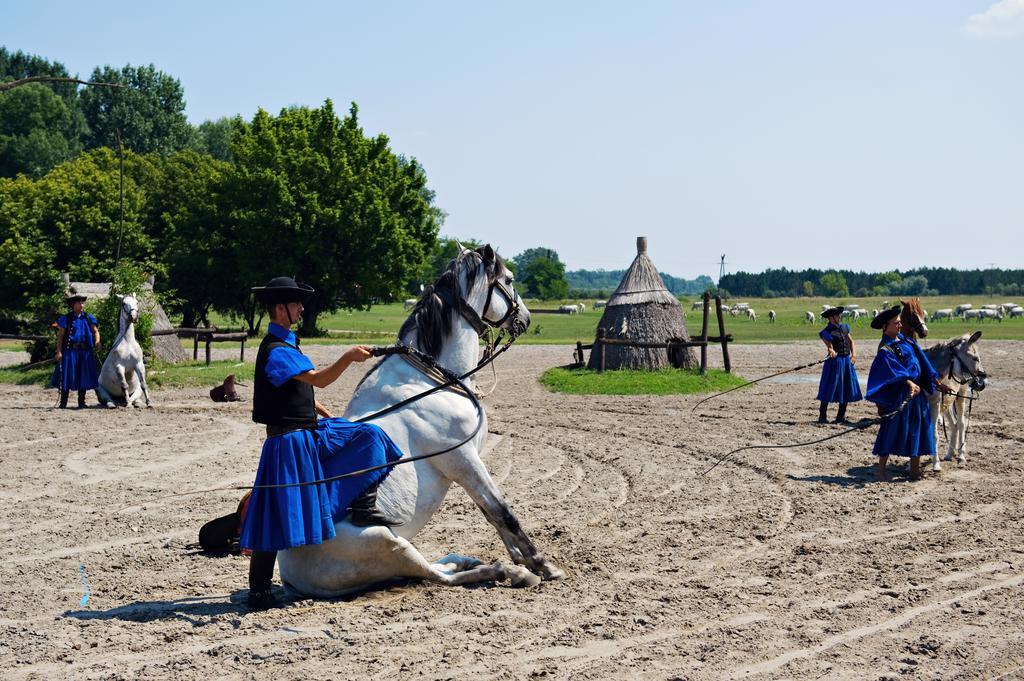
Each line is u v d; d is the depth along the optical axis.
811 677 5.05
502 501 6.79
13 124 96.69
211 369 23.58
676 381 20.91
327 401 18.88
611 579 6.94
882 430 10.68
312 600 6.34
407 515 6.50
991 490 10.05
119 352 17.89
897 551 7.68
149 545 8.11
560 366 26.06
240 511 6.96
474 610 6.19
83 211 49.81
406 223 53.72
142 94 100.88
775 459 12.02
